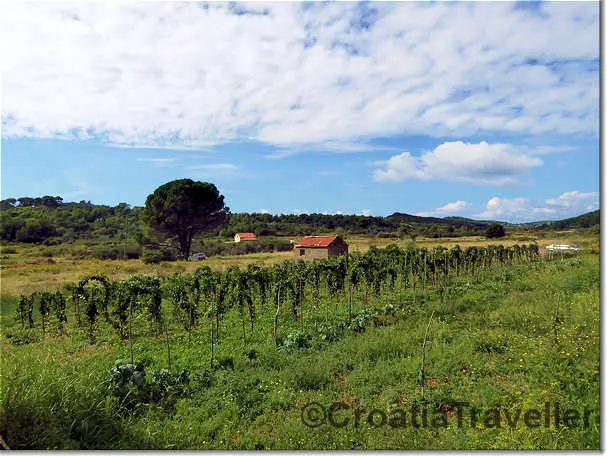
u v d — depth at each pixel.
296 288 15.27
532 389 6.88
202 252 67.00
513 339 9.35
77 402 6.05
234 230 100.50
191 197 57.16
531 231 84.56
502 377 7.66
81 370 7.49
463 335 10.09
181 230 58.81
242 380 7.98
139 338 12.48
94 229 88.88
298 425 6.20
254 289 16.09
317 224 113.62
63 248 66.25
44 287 26.05
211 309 11.73
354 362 8.77
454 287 18.12
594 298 11.88
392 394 7.08
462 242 60.62
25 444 5.27
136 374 7.44
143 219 58.66
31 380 5.95
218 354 10.03
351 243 68.25
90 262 50.53
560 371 7.27
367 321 12.22
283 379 7.95
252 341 11.24
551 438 5.47
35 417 5.49
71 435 5.67
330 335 10.95
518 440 5.48
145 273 34.84
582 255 27.94
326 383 7.86
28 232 77.56
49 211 94.56
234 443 5.88
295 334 10.76
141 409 6.91
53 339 13.11
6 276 34.84
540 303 12.48
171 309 16.62
